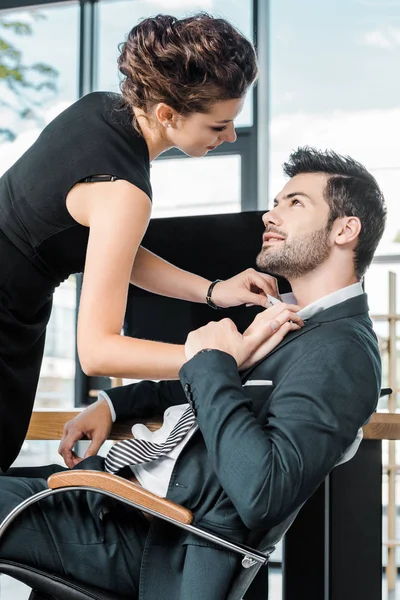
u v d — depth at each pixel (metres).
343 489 1.70
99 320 1.36
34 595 1.41
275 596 3.70
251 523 1.24
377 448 1.71
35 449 4.74
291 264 1.56
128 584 1.39
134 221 1.42
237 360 1.37
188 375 1.32
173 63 1.40
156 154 1.58
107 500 1.41
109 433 1.76
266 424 1.35
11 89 5.34
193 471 1.36
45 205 1.49
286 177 1.64
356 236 1.53
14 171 1.57
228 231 2.21
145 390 1.79
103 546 1.39
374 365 1.38
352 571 1.69
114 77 5.26
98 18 5.30
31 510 1.40
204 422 1.29
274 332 1.40
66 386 4.98
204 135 1.51
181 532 1.35
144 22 1.47
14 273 1.55
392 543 3.93
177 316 2.18
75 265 1.58
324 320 1.45
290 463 1.23
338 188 1.54
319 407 1.28
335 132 4.81
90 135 1.48
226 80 1.42
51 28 5.34
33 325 1.63
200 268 2.22
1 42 5.37
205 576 1.30
